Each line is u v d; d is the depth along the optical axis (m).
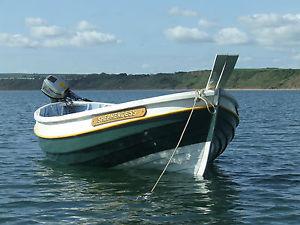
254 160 13.30
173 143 10.13
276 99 81.69
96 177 10.46
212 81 9.52
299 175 10.94
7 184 9.94
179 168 10.56
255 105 54.56
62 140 11.53
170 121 9.78
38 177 10.66
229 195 8.84
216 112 9.74
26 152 15.03
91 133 10.72
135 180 10.07
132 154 10.64
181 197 8.63
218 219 7.33
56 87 14.41
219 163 12.78
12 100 86.12
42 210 7.90
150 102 9.78
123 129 10.20
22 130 22.92
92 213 7.68
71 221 7.28
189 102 9.62
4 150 15.55
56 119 11.52
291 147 16.16
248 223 7.13
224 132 10.73
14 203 8.37
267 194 8.96
